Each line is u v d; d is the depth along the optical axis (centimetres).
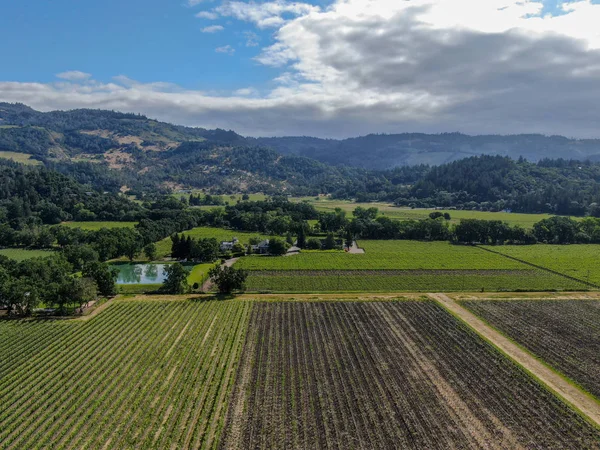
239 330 8844
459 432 5572
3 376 7069
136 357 7638
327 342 8300
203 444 5281
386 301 10756
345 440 5388
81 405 6200
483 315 9806
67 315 9888
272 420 5784
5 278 10438
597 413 6050
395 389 6594
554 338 8550
